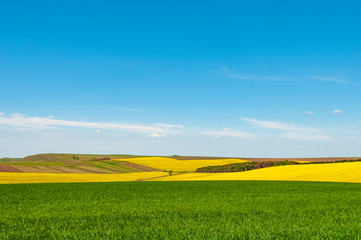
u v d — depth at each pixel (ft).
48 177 216.33
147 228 35.78
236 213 48.52
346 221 40.09
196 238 30.12
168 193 91.45
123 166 334.44
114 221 41.39
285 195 82.17
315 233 32.24
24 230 35.86
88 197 79.82
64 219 43.52
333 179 157.07
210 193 90.58
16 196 83.82
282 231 33.19
